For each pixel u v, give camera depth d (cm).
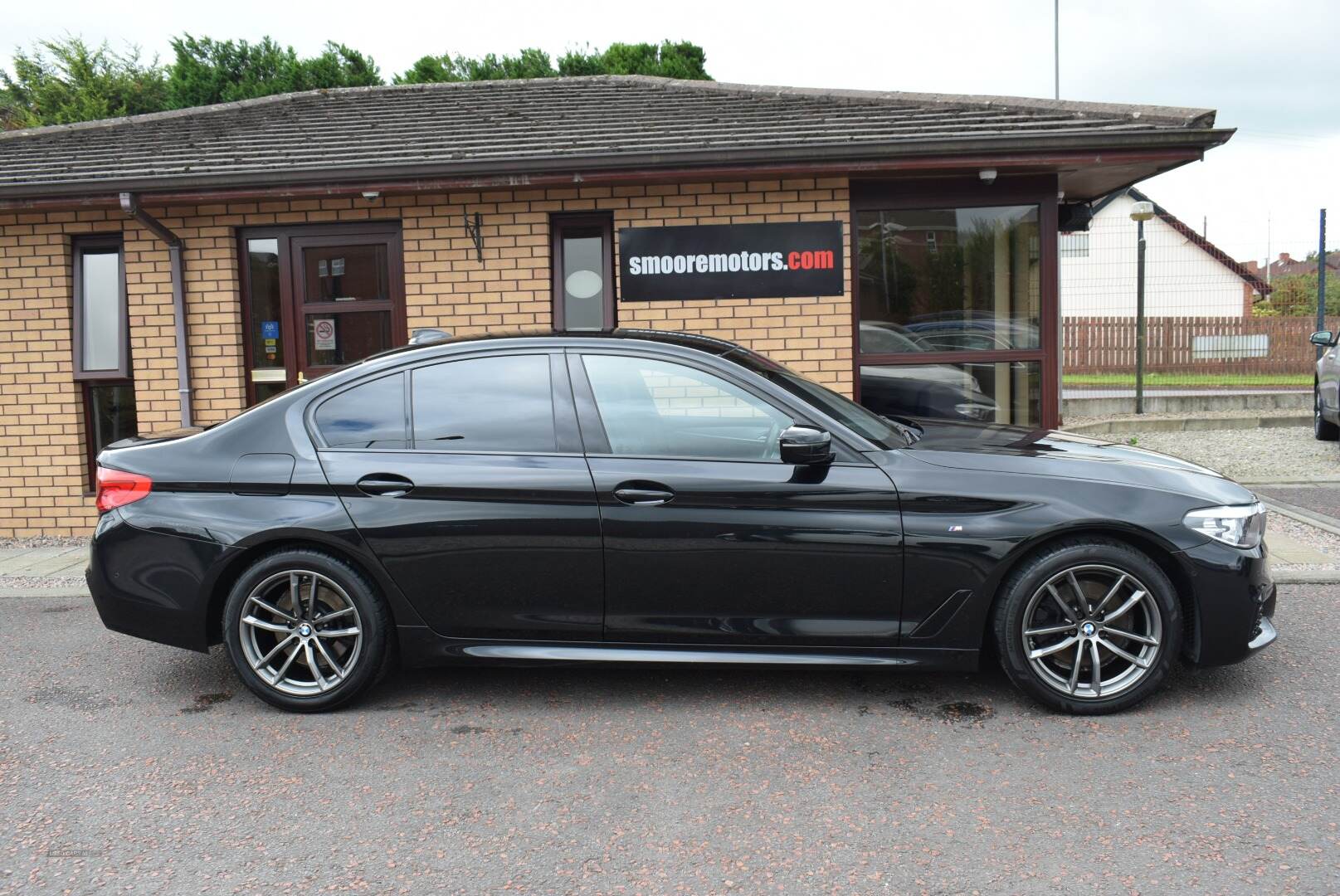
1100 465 408
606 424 416
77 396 838
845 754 371
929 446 419
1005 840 304
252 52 2439
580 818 326
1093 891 274
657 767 365
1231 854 292
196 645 431
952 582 396
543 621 416
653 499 404
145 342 816
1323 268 1425
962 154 723
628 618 412
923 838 307
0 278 830
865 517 398
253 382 834
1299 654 471
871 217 793
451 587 417
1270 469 996
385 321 820
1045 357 797
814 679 457
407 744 392
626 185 783
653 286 785
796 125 797
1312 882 276
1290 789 334
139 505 431
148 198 763
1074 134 710
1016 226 791
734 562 403
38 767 377
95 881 292
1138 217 1414
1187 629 406
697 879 286
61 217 820
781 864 294
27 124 2830
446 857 303
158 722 423
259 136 895
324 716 426
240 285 821
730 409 411
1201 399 1448
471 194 792
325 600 429
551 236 805
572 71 2380
